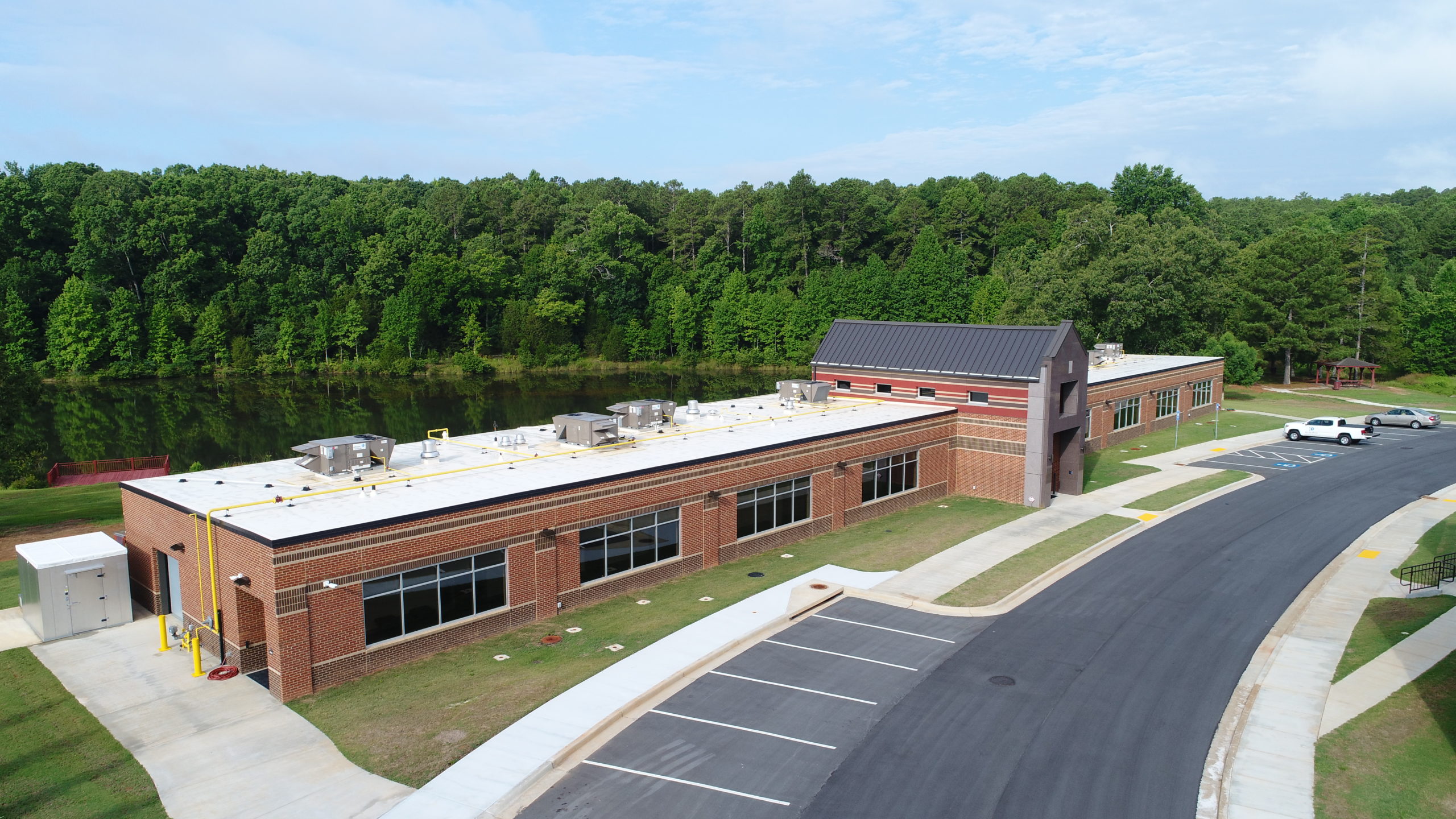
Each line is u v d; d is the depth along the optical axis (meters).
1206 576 29.53
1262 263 93.31
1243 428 61.72
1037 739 18.56
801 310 117.38
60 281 109.94
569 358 120.25
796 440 34.03
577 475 27.34
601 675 21.59
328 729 19.08
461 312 121.00
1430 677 20.97
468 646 23.91
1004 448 40.84
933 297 111.50
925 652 23.20
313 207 128.62
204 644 23.39
